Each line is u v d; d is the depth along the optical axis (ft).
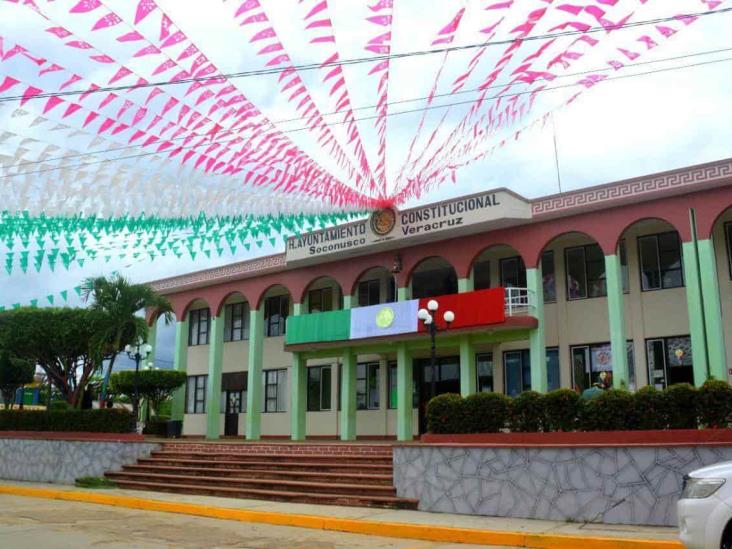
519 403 42.24
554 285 72.74
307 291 85.40
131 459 62.44
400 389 72.33
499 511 39.58
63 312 77.30
